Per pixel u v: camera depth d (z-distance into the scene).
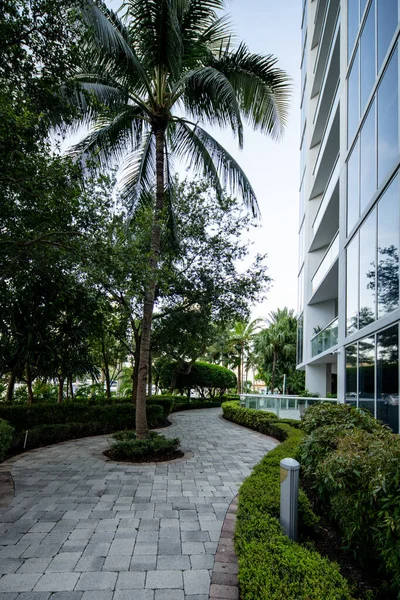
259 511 3.16
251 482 3.94
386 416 6.27
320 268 15.78
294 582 2.05
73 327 8.88
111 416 9.68
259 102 8.16
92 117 7.38
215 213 10.41
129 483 5.27
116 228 5.82
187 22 7.42
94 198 5.48
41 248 5.34
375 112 7.27
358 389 8.16
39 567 2.92
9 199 4.78
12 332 8.00
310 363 18.47
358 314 8.36
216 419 14.34
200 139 8.48
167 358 16.84
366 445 3.05
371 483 2.50
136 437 7.32
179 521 3.93
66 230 5.20
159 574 2.85
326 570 2.21
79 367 9.30
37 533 3.55
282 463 3.18
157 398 13.55
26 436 7.41
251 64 7.77
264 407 13.24
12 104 4.37
